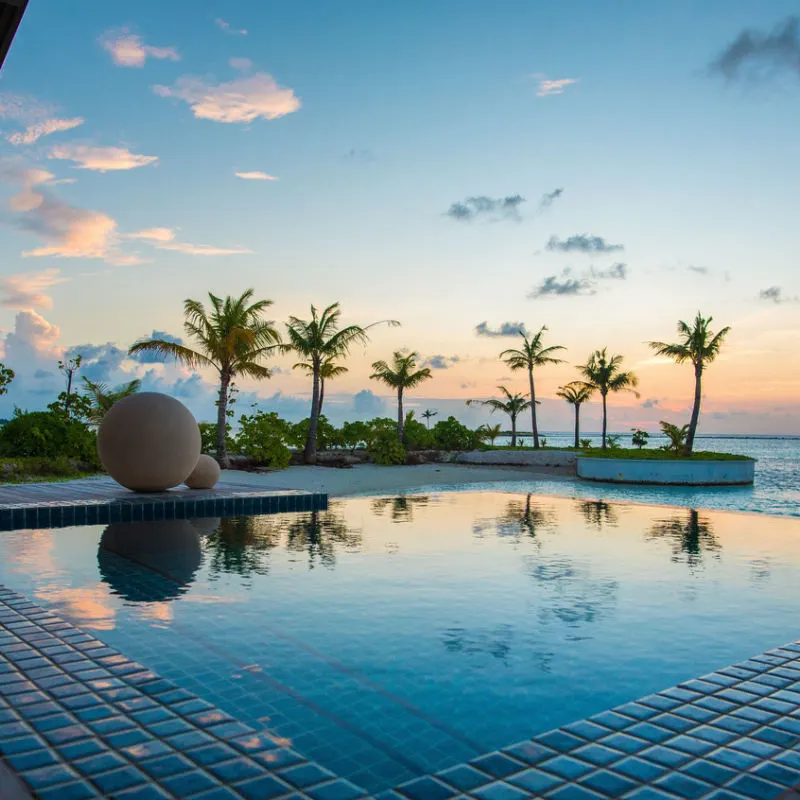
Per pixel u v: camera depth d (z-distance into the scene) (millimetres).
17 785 2330
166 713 2959
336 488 20844
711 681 3518
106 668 3498
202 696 3783
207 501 11094
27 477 18516
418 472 28391
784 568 7332
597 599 5949
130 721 2871
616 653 4551
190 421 11438
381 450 32062
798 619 5383
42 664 3549
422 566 7305
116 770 2455
